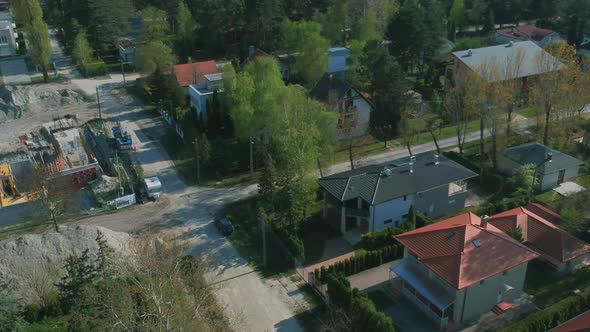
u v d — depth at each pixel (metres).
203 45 131.88
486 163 74.56
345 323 43.78
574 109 72.69
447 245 47.00
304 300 49.03
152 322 40.56
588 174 71.44
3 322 41.78
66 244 51.38
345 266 51.44
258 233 59.16
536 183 66.81
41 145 81.62
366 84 92.25
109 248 48.16
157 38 126.31
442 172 61.84
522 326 42.47
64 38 129.62
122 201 64.75
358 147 80.31
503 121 71.50
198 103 86.06
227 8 123.75
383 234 54.88
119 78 112.12
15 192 67.94
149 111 94.88
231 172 73.31
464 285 43.16
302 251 52.66
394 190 58.25
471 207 64.00
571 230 55.44
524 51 96.31
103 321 40.34
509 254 46.31
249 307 48.06
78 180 70.81
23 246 50.28
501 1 144.75
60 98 97.88
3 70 116.81
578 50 120.56
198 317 43.19
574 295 46.84
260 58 73.00
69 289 45.00
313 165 59.94
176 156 77.75
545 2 143.62
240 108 68.81
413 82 107.00
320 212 62.91
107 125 88.12
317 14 124.25
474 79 71.81
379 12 125.62
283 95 67.50
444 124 88.56
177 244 54.75
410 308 47.44
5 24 125.06
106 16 122.06
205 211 63.88
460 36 141.50
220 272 52.78
